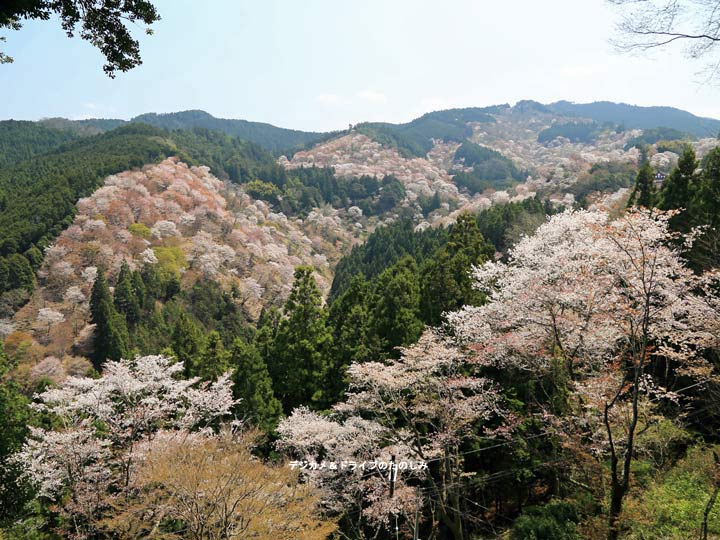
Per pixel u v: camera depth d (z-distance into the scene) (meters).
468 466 17.56
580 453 10.61
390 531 15.31
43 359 42.03
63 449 14.55
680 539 9.02
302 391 20.88
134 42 6.87
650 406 12.44
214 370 21.25
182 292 57.88
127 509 12.05
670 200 20.62
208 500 10.30
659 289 10.31
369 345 19.91
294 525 10.49
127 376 16.06
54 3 6.21
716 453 10.82
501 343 13.10
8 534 12.70
